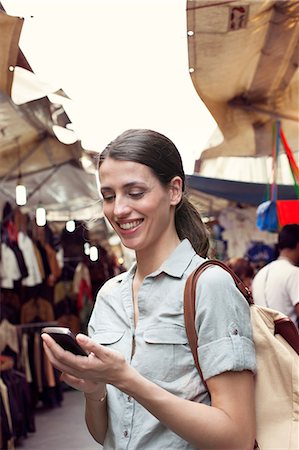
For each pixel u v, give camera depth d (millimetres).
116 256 13266
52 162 6066
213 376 1371
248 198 6320
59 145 5477
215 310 1393
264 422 1434
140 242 1511
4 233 6082
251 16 2873
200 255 1662
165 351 1438
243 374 1391
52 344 1288
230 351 1369
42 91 3605
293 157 5059
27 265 6762
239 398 1376
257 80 3852
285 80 3893
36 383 7125
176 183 1576
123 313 1566
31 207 7727
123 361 1291
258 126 4656
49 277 7574
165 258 1556
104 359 1273
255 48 3311
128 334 1533
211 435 1324
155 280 1520
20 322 7164
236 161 5461
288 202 4668
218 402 1365
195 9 2770
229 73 3643
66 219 8719
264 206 4699
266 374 1458
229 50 3270
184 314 1428
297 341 1504
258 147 5012
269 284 3912
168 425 1337
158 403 1311
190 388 1415
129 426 1477
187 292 1432
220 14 2828
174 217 1666
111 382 1309
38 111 4250
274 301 3881
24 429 5887
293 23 2998
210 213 7258
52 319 7480
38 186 6816
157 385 1401
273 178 4785
